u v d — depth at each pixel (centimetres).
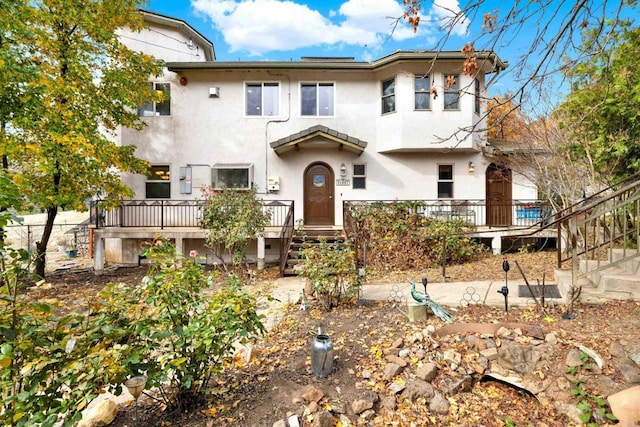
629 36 523
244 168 1160
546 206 1085
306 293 650
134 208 1152
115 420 298
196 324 279
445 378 353
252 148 1184
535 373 346
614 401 296
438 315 461
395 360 370
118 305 276
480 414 322
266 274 954
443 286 628
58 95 810
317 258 597
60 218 2259
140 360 259
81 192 869
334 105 1187
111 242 1159
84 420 289
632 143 586
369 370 362
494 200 1202
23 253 229
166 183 1170
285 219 1139
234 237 904
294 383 344
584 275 476
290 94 1182
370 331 455
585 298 462
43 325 238
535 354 360
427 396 329
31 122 754
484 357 374
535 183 1011
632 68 544
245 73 1173
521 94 343
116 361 233
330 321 505
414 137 1116
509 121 1039
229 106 1180
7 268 231
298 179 1188
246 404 312
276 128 1184
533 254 980
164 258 307
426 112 1117
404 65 1108
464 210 1170
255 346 429
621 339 362
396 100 1130
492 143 1218
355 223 961
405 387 335
